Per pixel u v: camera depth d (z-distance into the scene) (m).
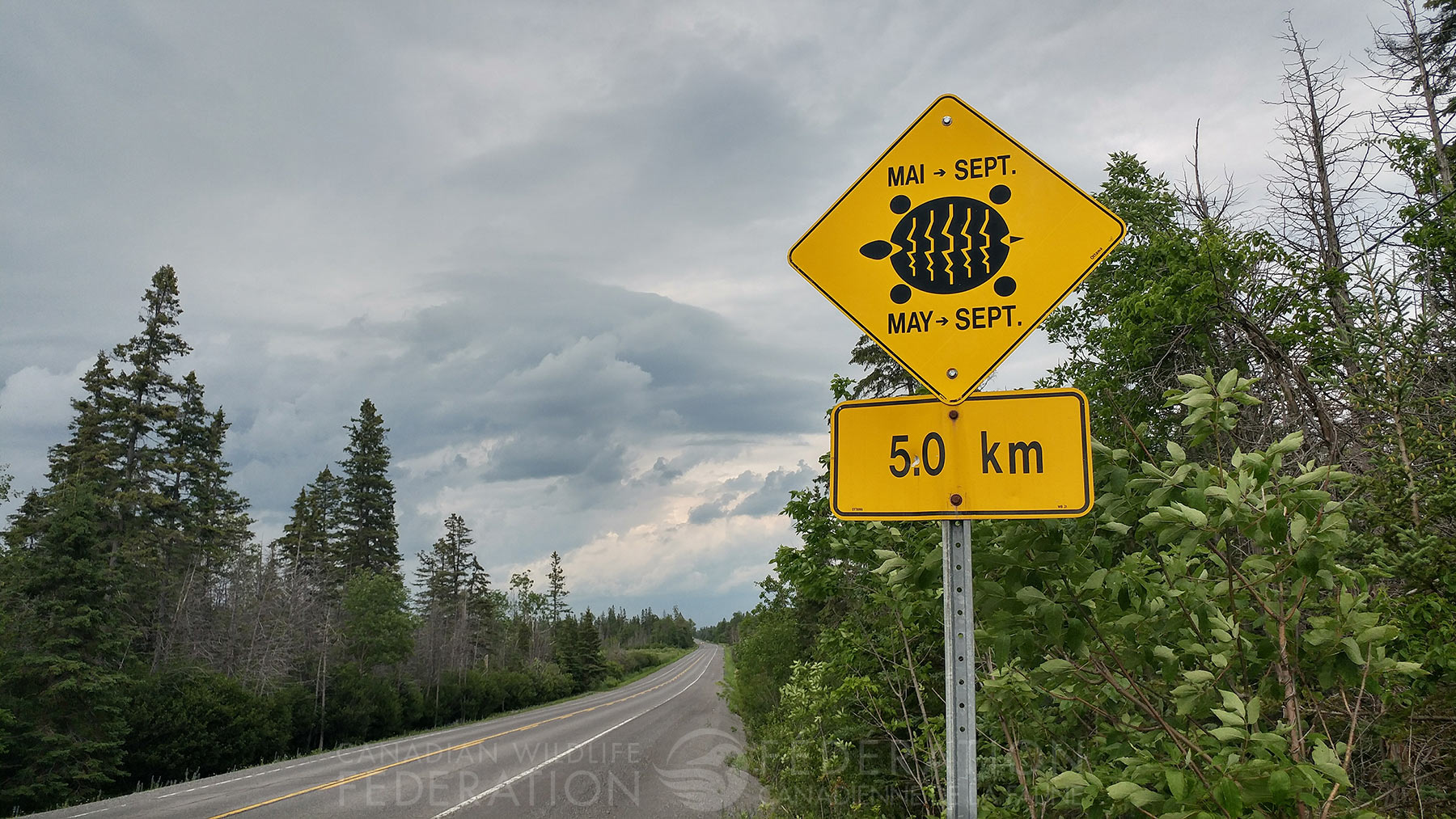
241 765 26.73
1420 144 8.88
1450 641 3.11
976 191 2.56
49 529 25.28
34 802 20.80
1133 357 7.01
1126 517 2.89
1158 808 2.37
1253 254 6.61
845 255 2.62
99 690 23.02
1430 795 3.02
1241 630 2.69
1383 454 4.15
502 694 55.75
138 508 35.97
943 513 2.35
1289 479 2.45
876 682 6.68
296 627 36.31
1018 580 2.71
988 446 2.36
